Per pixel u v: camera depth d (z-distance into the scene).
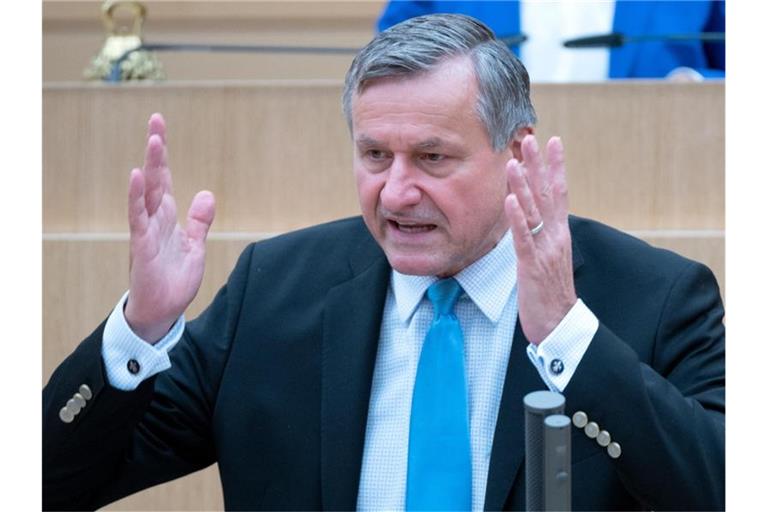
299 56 13.70
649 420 5.19
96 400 5.48
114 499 6.05
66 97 8.65
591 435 5.21
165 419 6.06
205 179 8.66
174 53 13.64
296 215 8.64
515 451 5.46
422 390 5.68
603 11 10.12
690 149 8.41
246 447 5.97
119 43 9.80
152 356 5.48
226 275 8.44
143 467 5.99
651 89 8.41
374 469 5.71
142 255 5.35
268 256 6.38
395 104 5.28
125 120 8.66
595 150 8.47
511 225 5.12
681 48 10.09
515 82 5.51
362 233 6.29
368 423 5.80
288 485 5.87
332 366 5.89
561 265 5.20
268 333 6.10
